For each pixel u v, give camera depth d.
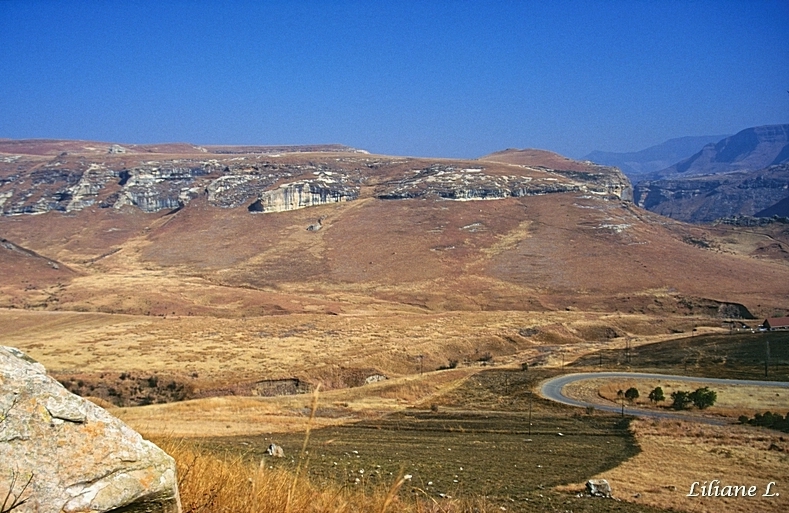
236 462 10.41
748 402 58.34
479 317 129.88
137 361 78.88
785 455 33.81
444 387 70.19
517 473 26.05
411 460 27.31
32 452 4.12
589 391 65.25
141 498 4.32
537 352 102.62
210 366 78.31
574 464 30.06
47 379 4.57
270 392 71.31
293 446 28.75
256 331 106.38
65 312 119.50
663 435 41.91
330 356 87.25
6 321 108.44
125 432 4.61
